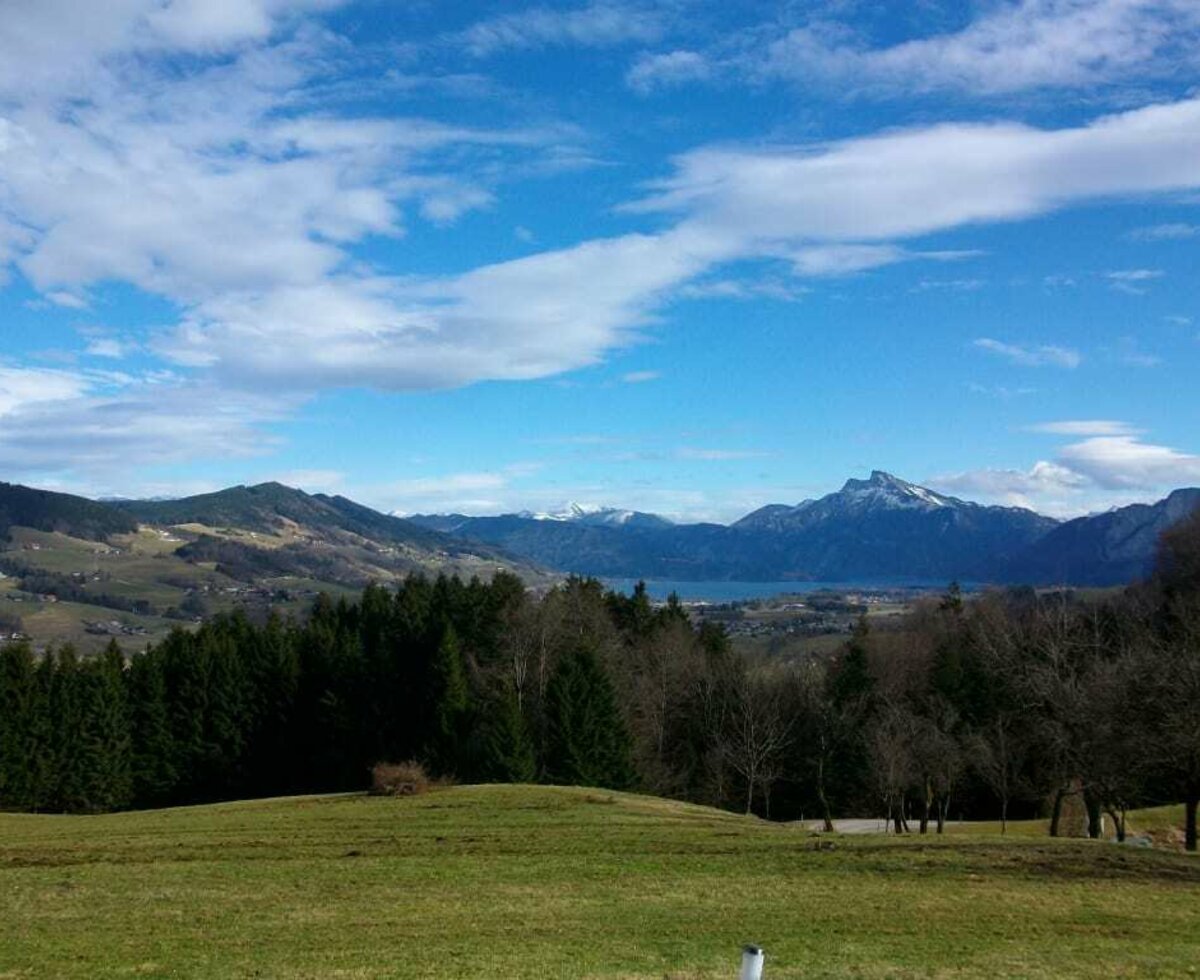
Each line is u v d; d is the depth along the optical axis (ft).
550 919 76.48
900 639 265.34
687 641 281.33
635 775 225.76
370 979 59.72
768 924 74.90
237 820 141.90
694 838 116.67
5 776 233.35
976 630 244.83
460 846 110.73
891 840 116.57
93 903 82.33
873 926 74.33
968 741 196.34
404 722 260.42
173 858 104.37
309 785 264.93
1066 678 183.73
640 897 84.33
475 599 286.25
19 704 237.86
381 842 114.21
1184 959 65.10
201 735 258.16
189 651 263.49
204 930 73.15
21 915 78.23
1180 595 221.46
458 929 73.20
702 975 60.39
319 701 262.47
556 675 225.97
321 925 74.54
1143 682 136.05
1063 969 62.23
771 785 247.09
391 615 296.71
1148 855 105.09
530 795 163.02
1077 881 90.74
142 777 253.03
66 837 126.21
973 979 59.77
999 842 114.32
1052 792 194.18
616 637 282.56
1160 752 131.44
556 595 280.51
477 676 256.32
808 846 110.22
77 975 61.36
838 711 236.22
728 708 247.09
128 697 254.88
